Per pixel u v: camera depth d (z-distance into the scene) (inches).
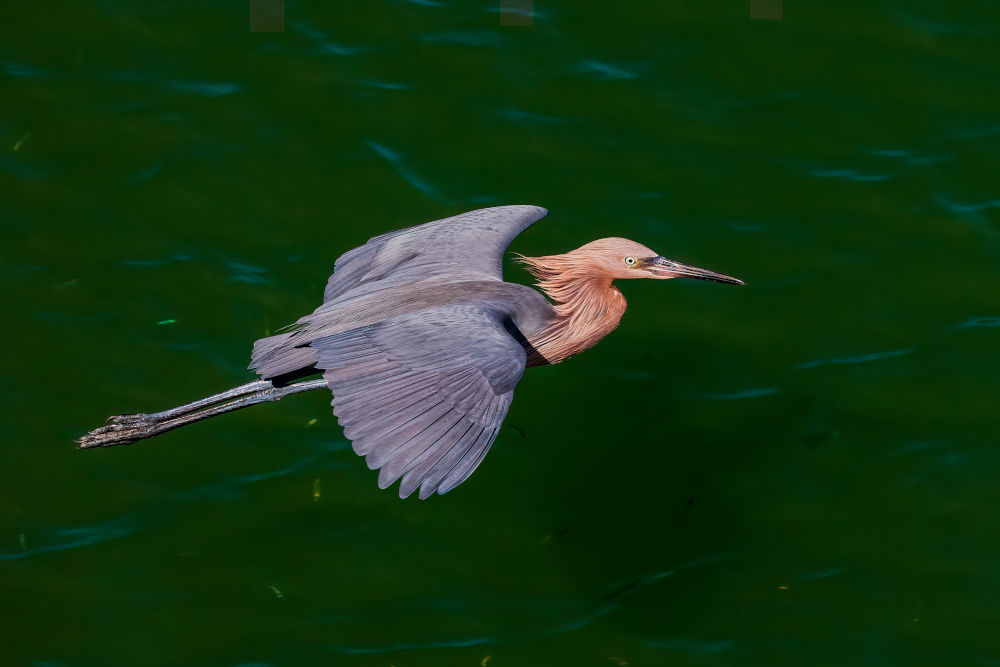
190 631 509.0
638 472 561.6
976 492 555.8
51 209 652.1
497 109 705.0
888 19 756.6
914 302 629.6
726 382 599.2
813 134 700.7
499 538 539.5
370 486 556.1
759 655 500.4
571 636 505.0
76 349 600.4
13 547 532.1
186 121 692.7
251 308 620.7
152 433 477.4
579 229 651.5
